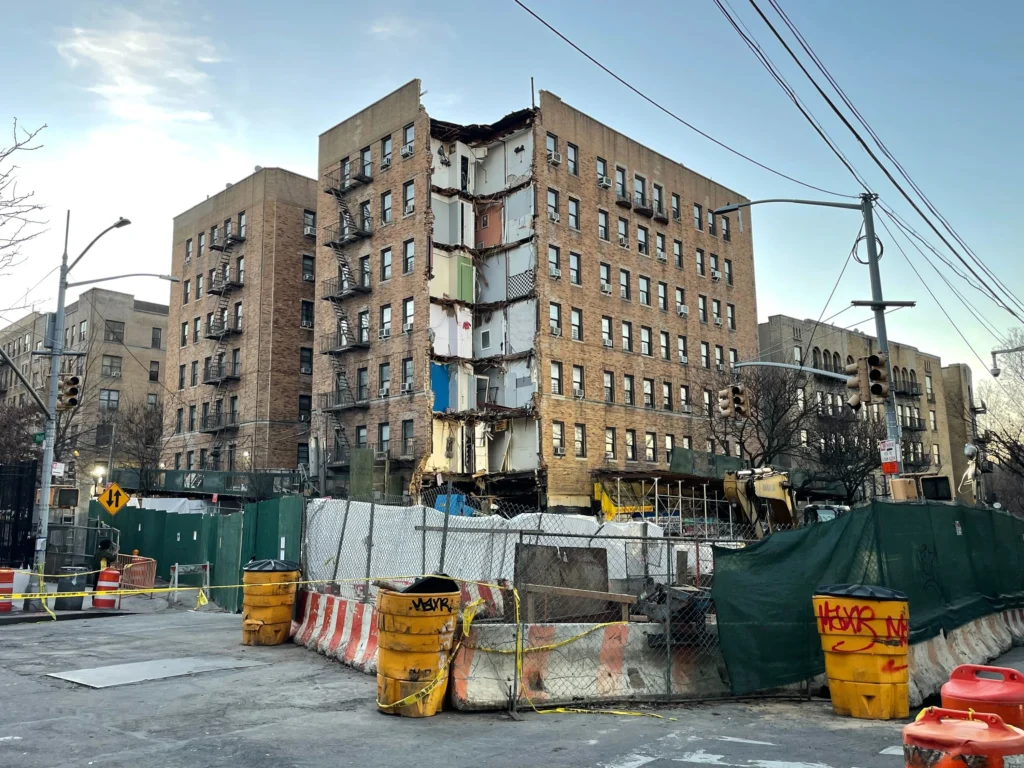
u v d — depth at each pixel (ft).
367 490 123.95
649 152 165.37
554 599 35.22
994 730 12.66
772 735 25.96
